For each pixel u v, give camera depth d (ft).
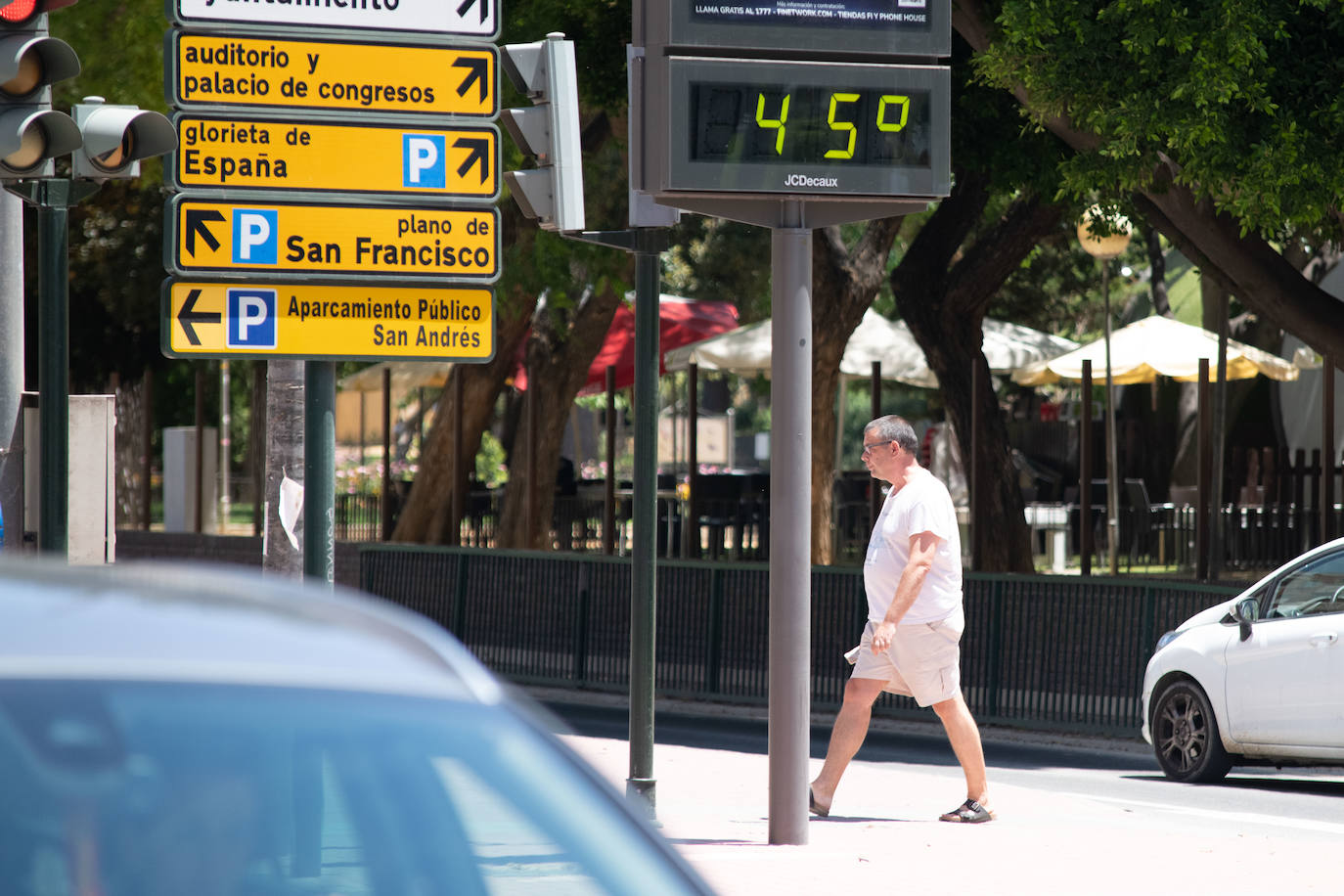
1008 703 159.74
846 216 83.76
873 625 95.09
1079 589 155.43
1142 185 159.74
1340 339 175.63
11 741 19.81
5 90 82.12
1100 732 153.17
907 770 130.00
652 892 21.09
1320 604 121.39
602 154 224.33
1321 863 85.40
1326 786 125.39
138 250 287.69
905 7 82.64
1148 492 327.67
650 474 96.68
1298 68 141.08
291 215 86.53
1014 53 144.77
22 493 108.17
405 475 375.45
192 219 85.30
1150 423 345.72
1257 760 126.31
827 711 169.48
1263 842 91.66
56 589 23.11
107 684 20.67
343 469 397.80
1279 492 242.37
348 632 23.21
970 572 162.71
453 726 21.84
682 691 180.45
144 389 297.33
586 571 188.55
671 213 94.22
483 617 198.29
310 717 21.18
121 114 84.23
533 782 21.70
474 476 305.73
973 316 226.17
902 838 88.74
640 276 94.89
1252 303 179.73
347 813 20.70
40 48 81.56
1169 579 150.20
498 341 261.85
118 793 19.86
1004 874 79.41
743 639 176.35
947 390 225.97
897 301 226.79
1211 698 125.39
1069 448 322.55
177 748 20.38
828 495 227.61
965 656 162.71
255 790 20.39
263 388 294.66
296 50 86.38
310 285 86.58
